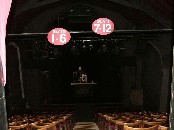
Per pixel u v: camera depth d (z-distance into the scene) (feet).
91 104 75.20
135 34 53.78
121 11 57.21
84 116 60.29
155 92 54.08
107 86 83.30
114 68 79.46
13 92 52.26
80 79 78.69
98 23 34.58
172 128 7.58
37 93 64.08
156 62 52.70
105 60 83.15
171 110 7.62
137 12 47.19
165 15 37.91
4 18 8.54
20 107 55.52
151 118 23.17
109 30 34.73
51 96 83.66
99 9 63.67
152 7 39.04
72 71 88.28
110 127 26.13
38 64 63.21
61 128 26.14
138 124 19.21
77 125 47.80
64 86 87.25
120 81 77.46
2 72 7.80
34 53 56.70
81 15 66.59
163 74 47.06
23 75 59.93
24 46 59.72
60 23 72.18
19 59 57.16
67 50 82.84
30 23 63.62
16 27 51.83
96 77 87.35
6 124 7.73
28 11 49.78
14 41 52.70
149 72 58.44
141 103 60.75
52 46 62.13
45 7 56.75
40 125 20.35
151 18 42.42
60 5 61.57
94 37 55.21
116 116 28.50
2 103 7.61
